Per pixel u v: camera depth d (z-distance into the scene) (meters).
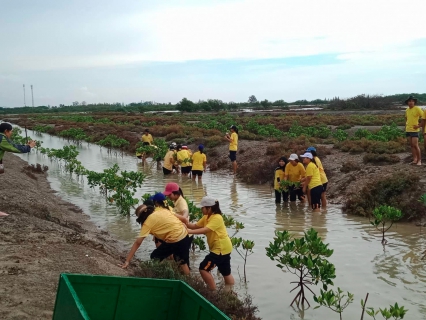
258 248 9.18
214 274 7.93
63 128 47.41
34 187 15.23
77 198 14.69
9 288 5.77
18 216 9.58
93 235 9.90
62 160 24.88
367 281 7.36
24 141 28.81
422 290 6.96
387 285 7.18
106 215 12.29
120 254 8.66
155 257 7.27
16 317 5.03
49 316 5.13
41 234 8.44
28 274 6.29
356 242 9.52
